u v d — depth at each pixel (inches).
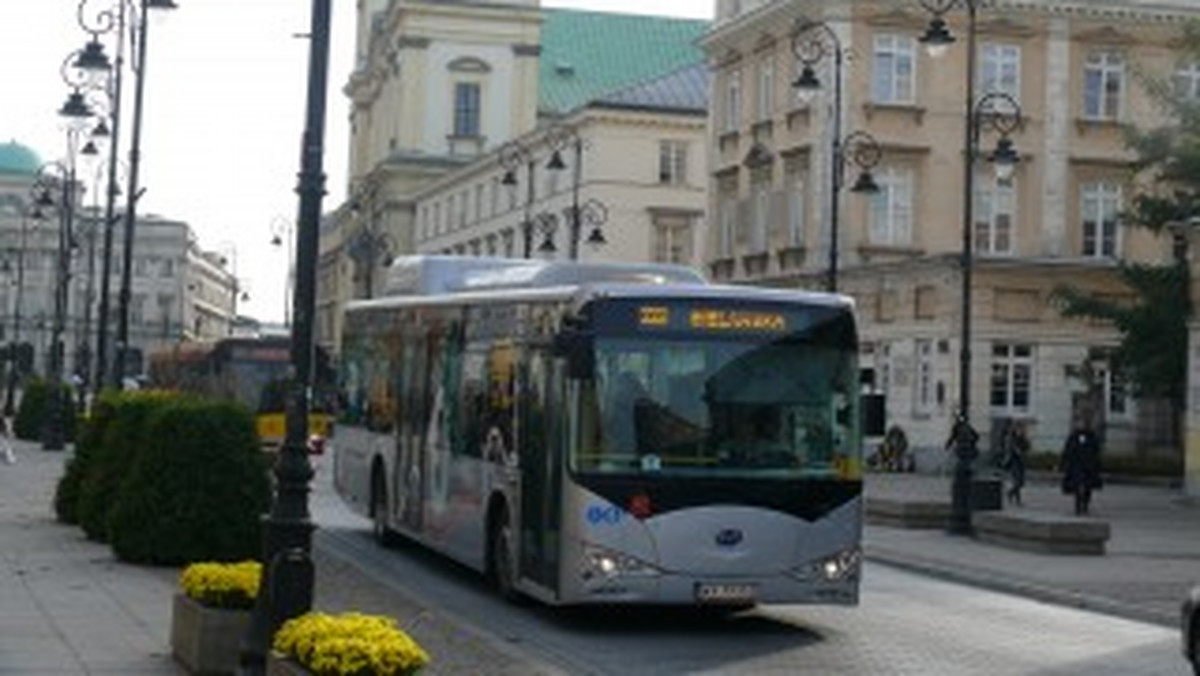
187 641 493.4
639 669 577.0
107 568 754.8
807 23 2231.8
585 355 641.6
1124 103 2429.9
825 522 654.5
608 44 4480.8
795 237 2434.8
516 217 3469.5
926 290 2138.3
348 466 1062.4
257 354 1868.8
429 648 580.4
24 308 4916.3
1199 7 2427.4
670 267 785.6
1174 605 802.8
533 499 690.8
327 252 5506.9
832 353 667.4
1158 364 1899.6
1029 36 2406.5
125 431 869.8
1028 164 2397.9
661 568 637.9
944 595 855.1
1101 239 2417.6
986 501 1299.2
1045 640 689.6
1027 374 2111.2
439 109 4330.7
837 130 1888.5
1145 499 1712.6
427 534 856.3
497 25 4325.8
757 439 652.7
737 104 2642.7
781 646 641.0
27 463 1649.9
